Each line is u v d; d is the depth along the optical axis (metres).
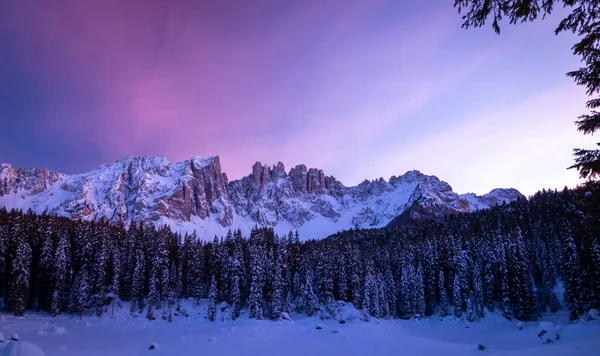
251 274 90.69
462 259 94.94
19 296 78.62
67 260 88.44
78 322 81.19
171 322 87.94
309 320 85.62
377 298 87.56
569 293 68.44
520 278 82.31
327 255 100.06
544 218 120.12
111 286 97.69
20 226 90.88
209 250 118.00
